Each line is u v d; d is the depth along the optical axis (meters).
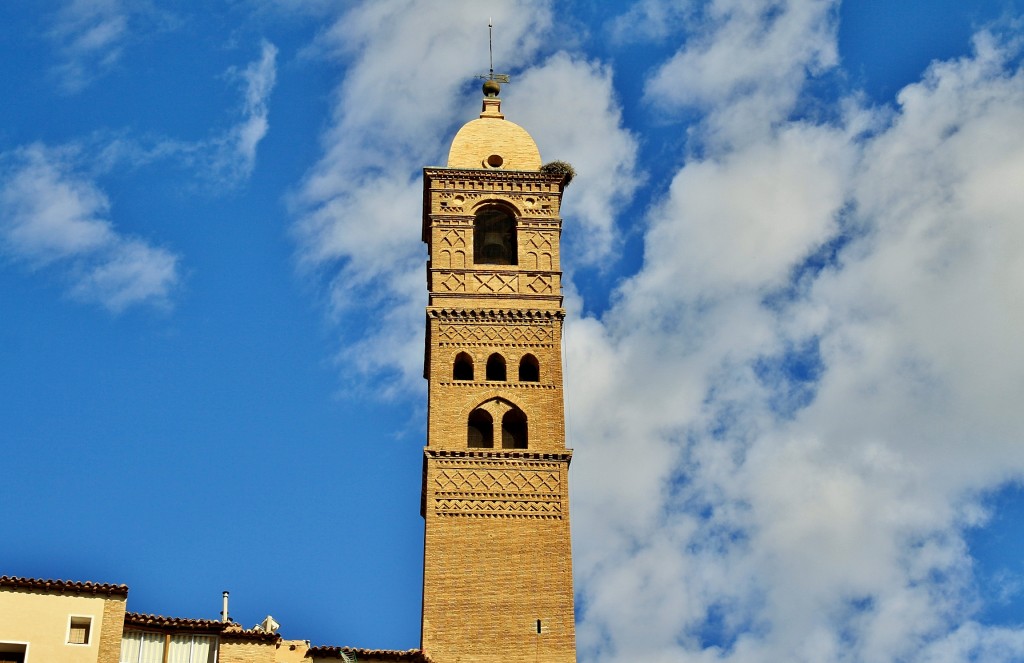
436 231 145.88
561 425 138.00
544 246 146.00
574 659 128.75
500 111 156.50
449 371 139.75
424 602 130.38
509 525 133.62
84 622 105.62
